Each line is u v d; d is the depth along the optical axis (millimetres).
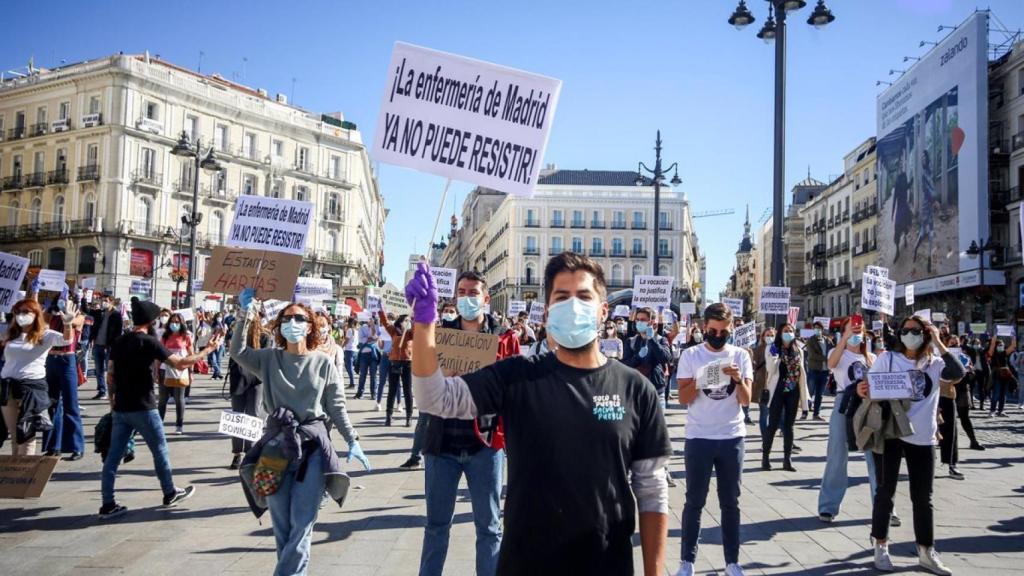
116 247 47250
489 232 99250
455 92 3711
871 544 5645
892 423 5012
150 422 6250
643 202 78375
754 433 12078
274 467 3859
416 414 13195
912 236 42594
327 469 4035
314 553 5219
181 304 49844
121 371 6148
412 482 7613
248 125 54344
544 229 78438
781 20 12484
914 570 5020
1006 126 38500
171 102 49906
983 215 35625
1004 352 16531
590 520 2223
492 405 2355
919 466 5055
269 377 4199
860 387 5328
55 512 6234
